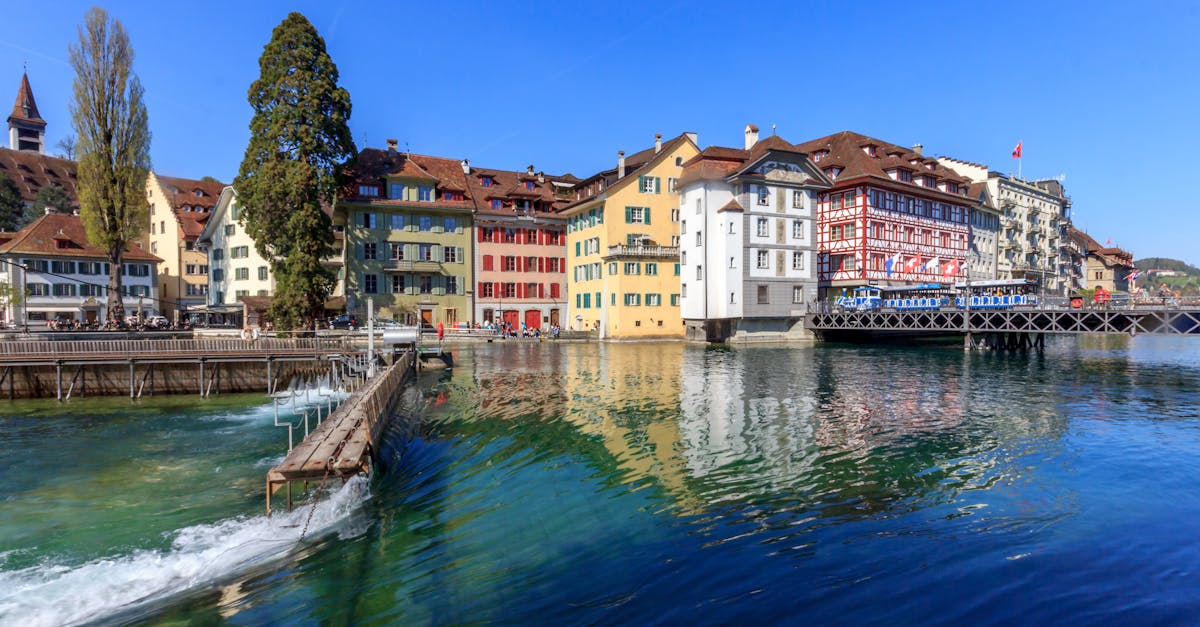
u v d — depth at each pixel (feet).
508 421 64.18
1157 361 127.75
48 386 98.99
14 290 179.93
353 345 120.47
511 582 26.99
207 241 221.66
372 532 34.96
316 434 46.60
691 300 182.91
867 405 70.44
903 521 32.32
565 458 48.42
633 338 184.44
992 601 23.15
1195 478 40.11
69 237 202.18
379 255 184.75
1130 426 58.23
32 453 60.18
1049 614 22.09
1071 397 76.74
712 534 31.24
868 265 194.29
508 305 205.77
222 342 110.83
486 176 217.36
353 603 26.12
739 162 186.50
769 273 181.27
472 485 42.93
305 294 140.46
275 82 146.82
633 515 34.81
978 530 30.76
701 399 75.10
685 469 44.01
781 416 63.72
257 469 53.26
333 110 153.17
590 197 203.00
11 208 274.77
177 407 89.66
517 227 208.23
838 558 27.55
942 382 91.25
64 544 35.76
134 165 154.92
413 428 63.93
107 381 100.89
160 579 30.50
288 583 28.71
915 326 154.40
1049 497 36.27
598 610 23.76
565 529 33.19
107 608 27.63
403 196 189.47
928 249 219.41
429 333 180.86
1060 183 337.72
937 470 42.80
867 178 190.49
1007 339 159.84
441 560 30.07
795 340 184.55
